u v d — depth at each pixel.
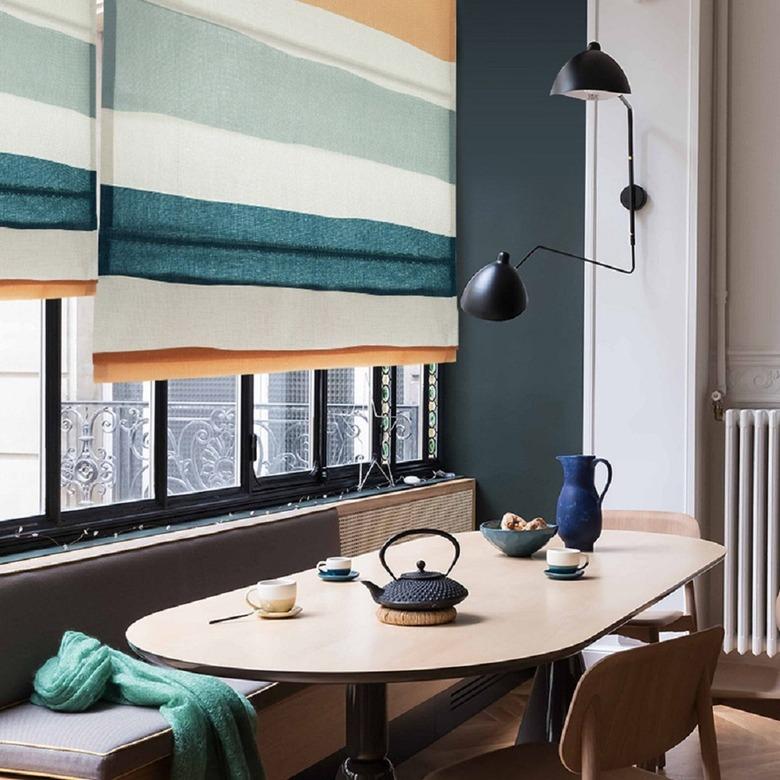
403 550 3.80
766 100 5.15
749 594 5.05
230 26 4.06
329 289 4.64
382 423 5.33
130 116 3.64
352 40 4.75
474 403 5.64
